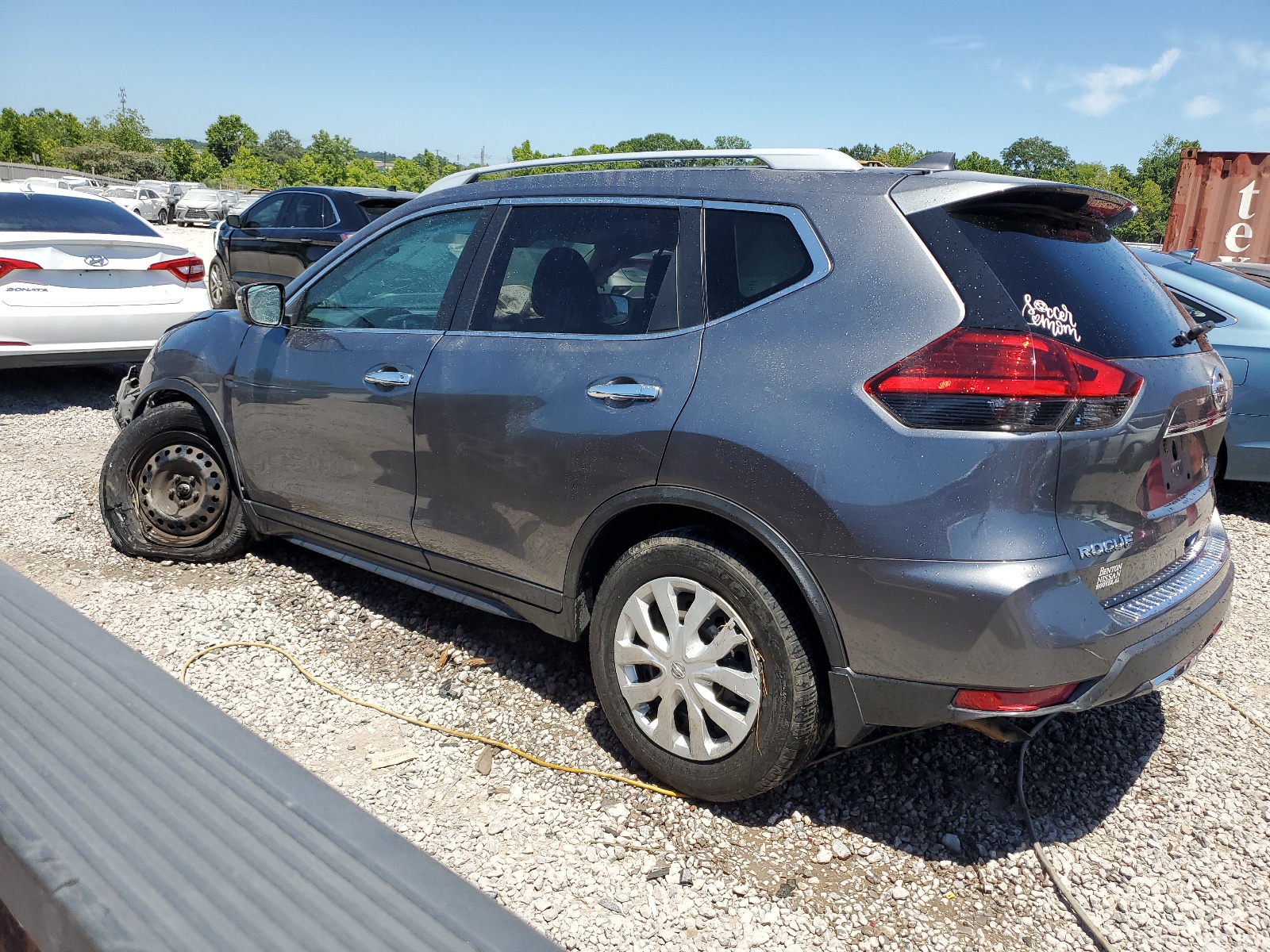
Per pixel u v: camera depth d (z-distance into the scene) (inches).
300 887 39.2
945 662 87.8
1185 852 102.1
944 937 88.8
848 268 95.1
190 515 167.2
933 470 86.7
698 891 93.3
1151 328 101.3
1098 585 91.4
